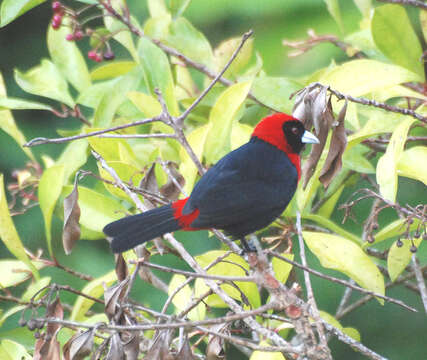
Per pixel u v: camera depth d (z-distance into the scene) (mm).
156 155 9352
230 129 9531
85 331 6879
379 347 15180
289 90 9656
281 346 6840
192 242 14016
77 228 7996
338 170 7887
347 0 15805
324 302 14555
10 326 14180
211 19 16359
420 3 9211
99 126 9820
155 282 9609
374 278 8203
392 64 9586
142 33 10477
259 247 8758
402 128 7984
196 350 8984
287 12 16016
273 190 8047
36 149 16516
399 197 14352
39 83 10562
